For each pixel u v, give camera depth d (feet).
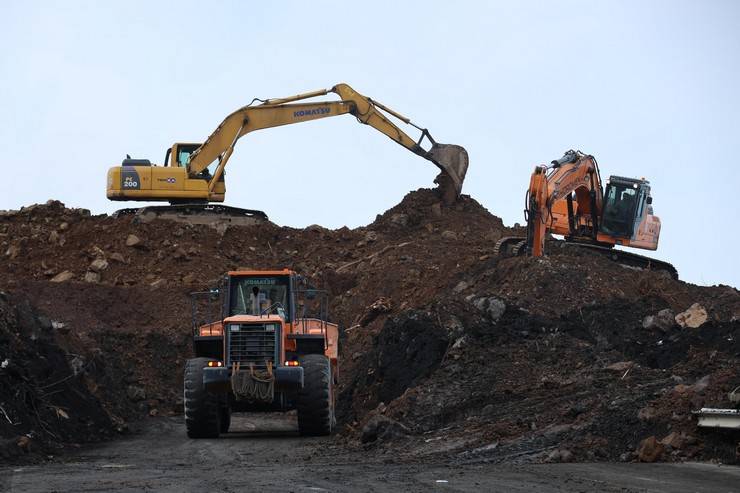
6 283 106.63
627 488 36.78
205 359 66.03
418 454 50.65
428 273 110.11
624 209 108.68
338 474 42.91
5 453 50.85
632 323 76.18
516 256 97.86
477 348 69.10
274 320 62.90
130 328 101.86
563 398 56.65
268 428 75.20
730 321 71.00
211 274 118.21
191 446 60.59
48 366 68.85
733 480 38.75
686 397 48.26
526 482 38.81
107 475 44.11
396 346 74.08
